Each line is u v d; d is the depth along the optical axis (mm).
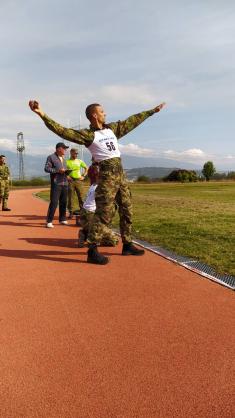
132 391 2648
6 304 4234
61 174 9875
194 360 3031
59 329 3598
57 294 4535
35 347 3262
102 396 2598
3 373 2877
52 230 9320
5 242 7703
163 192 30625
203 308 4066
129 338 3408
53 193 9758
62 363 3006
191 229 8695
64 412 2447
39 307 4137
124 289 4680
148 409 2469
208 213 12344
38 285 4871
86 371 2895
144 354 3131
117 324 3695
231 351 3166
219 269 5348
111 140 5723
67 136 5559
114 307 4117
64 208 10414
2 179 14094
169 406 2494
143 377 2811
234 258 5910
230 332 3510
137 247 7023
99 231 5777
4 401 2557
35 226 10031
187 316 3867
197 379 2775
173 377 2805
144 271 5426
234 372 2857
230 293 4500
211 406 2488
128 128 5969
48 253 6641
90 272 5414
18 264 5910
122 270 5492
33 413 2439
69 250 6891
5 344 3320
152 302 4246
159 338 3404
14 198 22094
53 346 3277
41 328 3625
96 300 4324
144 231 8562
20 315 3932
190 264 5688
